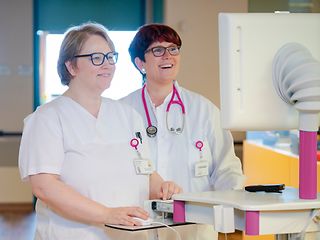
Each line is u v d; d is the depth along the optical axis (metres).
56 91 8.00
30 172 2.13
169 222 1.85
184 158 2.69
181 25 7.53
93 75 2.21
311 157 1.63
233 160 2.74
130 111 2.40
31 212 7.46
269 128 1.65
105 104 2.34
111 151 2.26
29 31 7.80
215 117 2.74
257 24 1.61
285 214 1.58
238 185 2.60
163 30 2.69
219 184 2.67
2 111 7.82
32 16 7.80
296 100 1.60
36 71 7.97
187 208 1.74
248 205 1.54
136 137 2.36
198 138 2.70
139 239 2.29
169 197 2.31
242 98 1.61
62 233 2.19
